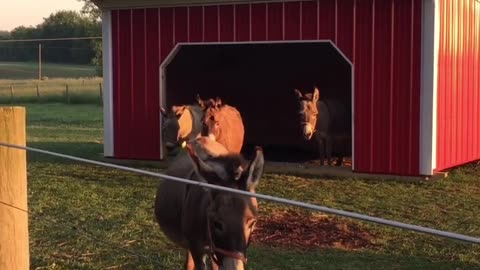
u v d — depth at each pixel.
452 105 13.88
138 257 7.57
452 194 11.70
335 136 14.71
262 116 19.47
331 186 12.45
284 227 9.12
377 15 13.12
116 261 7.46
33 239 8.34
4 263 4.84
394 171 13.13
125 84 15.63
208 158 4.46
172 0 14.82
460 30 14.32
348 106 15.27
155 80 15.29
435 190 12.05
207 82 19.67
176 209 5.05
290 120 18.98
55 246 8.05
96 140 21.36
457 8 14.06
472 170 14.54
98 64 71.56
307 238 8.63
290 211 10.03
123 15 15.51
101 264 7.35
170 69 18.50
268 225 9.22
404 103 12.97
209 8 14.62
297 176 13.57
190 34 14.84
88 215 9.80
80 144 20.00
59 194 11.41
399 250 8.12
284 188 12.23
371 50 13.23
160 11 15.10
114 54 15.70
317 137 14.52
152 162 15.39
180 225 5.04
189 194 4.61
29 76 71.94
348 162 15.66
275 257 7.75
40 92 47.47
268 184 12.63
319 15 13.65
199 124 14.06
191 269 5.53
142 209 10.20
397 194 11.68
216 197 4.03
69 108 38.66
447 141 13.66
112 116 15.82
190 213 4.51
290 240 8.52
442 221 9.71
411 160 12.97
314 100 14.02
